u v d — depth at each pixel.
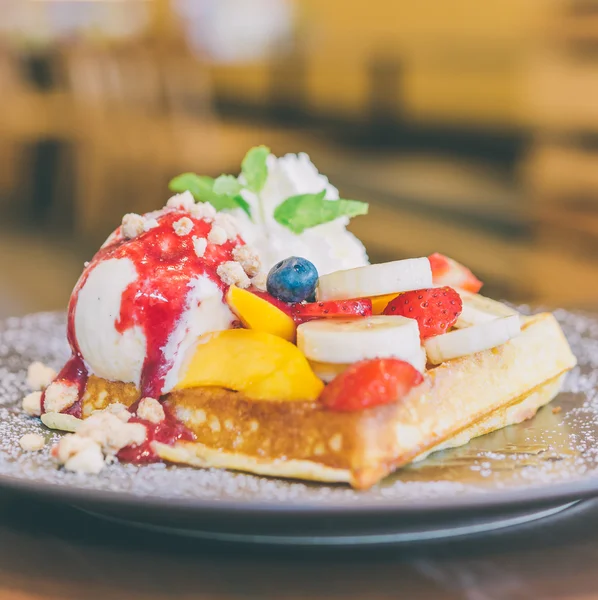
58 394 0.45
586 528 0.39
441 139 1.26
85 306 0.44
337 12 1.43
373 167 1.31
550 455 0.41
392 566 0.37
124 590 0.36
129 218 0.45
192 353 0.43
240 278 0.44
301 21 1.50
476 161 1.19
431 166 1.25
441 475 0.39
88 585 0.36
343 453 0.39
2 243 1.29
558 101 1.06
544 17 1.08
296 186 0.51
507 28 1.13
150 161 1.42
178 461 0.41
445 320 0.43
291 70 1.53
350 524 0.37
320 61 1.46
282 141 1.46
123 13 1.50
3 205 1.49
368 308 0.43
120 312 0.43
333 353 0.40
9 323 0.60
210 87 1.54
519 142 1.12
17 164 1.50
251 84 1.58
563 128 1.06
